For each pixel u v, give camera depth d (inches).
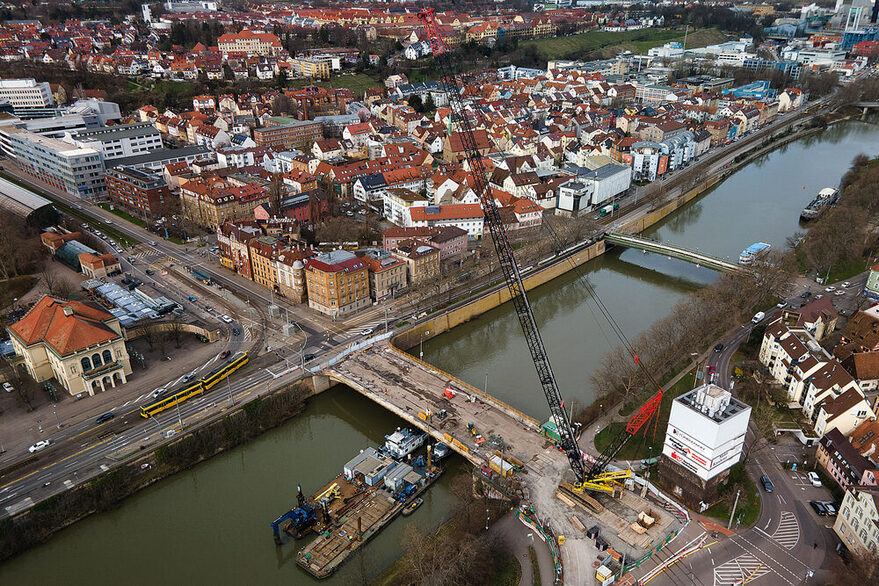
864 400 6953.7
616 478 6722.4
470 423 7642.7
